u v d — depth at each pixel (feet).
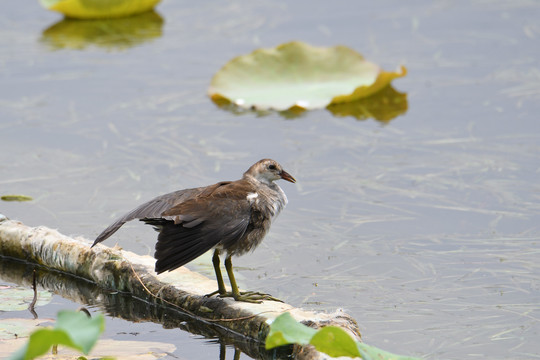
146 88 53.93
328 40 60.13
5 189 40.16
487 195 38.45
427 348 26.45
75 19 68.18
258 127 48.19
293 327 21.06
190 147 45.09
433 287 30.78
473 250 33.55
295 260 33.27
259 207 28.94
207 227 27.25
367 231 35.58
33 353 17.58
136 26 66.03
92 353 24.62
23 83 54.65
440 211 37.19
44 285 32.17
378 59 56.85
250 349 26.78
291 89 52.06
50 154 44.47
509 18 63.46
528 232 34.86
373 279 31.55
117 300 30.81
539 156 42.27
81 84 54.60
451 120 47.96
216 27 64.75
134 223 37.11
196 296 29.40
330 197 39.01
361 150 44.47
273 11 67.82
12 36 63.93
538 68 54.24
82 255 32.19
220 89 52.01
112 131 47.42
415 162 42.60
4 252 34.35
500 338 27.04
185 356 26.08
